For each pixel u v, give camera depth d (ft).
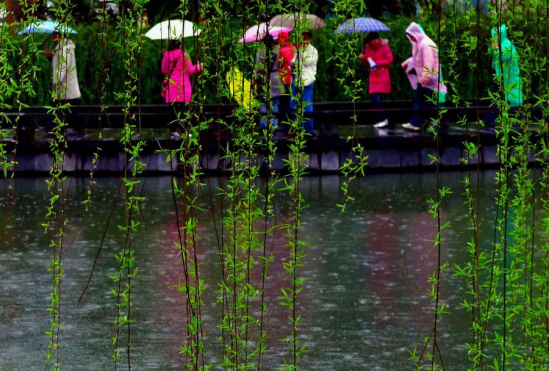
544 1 22.33
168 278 43.55
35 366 31.65
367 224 56.80
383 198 66.49
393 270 45.01
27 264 46.65
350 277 43.70
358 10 24.13
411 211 61.11
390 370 31.09
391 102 91.81
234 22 52.95
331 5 82.38
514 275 23.22
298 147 22.54
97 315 37.65
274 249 49.73
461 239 51.70
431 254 48.29
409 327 35.86
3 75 23.11
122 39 23.34
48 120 79.00
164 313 37.81
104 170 78.54
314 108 92.07
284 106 80.02
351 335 34.91
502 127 22.11
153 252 49.16
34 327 36.06
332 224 56.80
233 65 22.22
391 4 111.04
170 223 57.41
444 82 21.99
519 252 23.29
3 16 22.90
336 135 79.56
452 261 46.68
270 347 33.53
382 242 51.52
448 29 79.66
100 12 22.93
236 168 22.89
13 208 62.44
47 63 86.48
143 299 39.93
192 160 21.74
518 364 31.09
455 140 81.51
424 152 81.20
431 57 81.46
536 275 23.48
